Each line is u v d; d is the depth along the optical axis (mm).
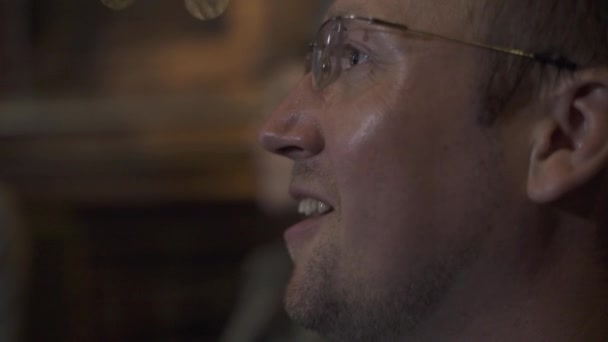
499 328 957
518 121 943
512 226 946
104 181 4055
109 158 4055
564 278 959
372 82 976
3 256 2545
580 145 936
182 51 4012
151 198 4070
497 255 948
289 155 1028
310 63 1094
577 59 934
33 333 2793
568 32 936
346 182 967
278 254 2559
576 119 942
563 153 937
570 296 961
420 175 945
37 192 3998
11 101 3998
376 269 954
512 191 944
